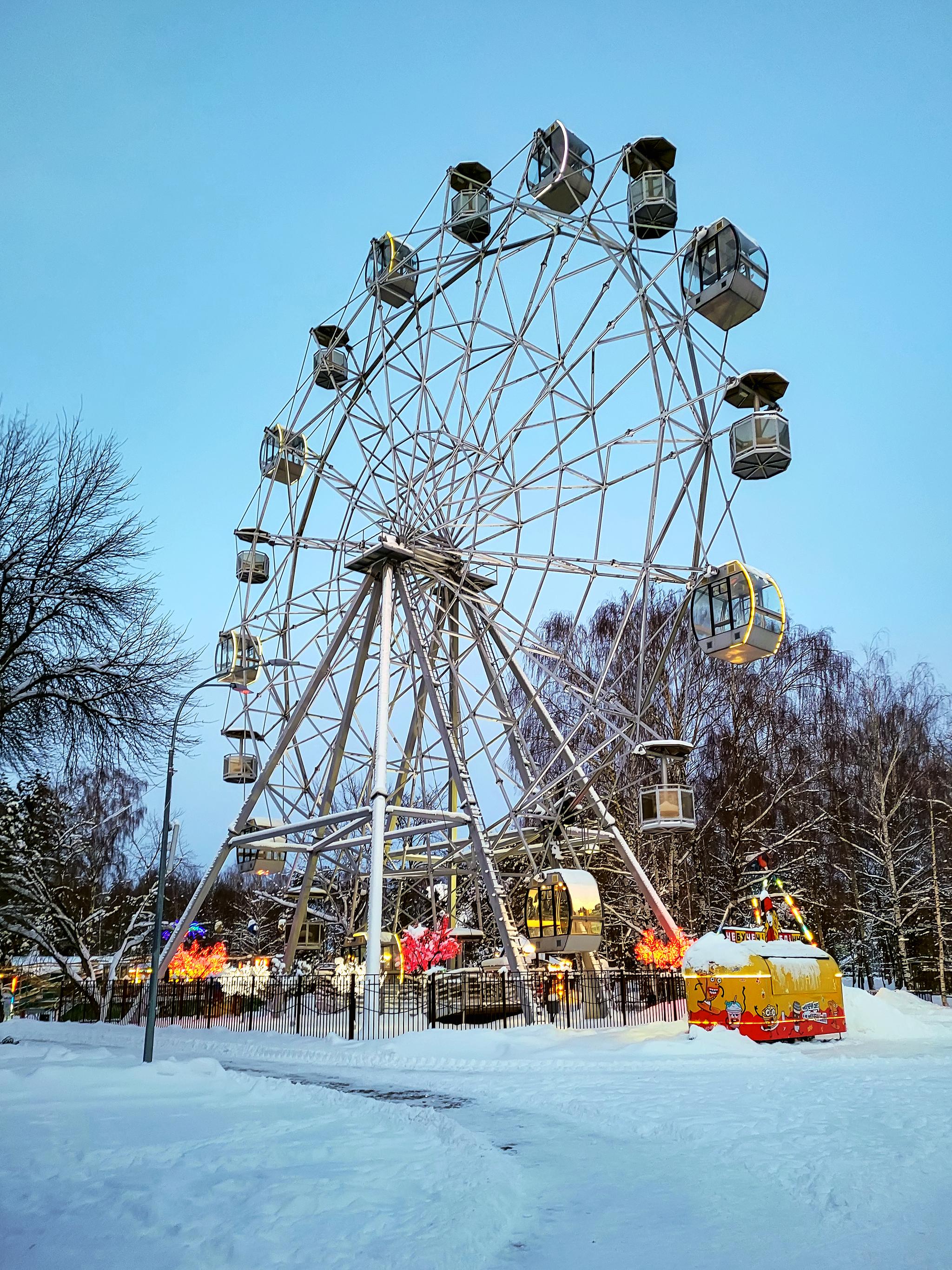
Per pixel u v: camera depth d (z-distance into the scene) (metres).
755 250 28.36
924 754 46.28
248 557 41.44
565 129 30.36
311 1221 8.41
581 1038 24.86
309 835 56.62
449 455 33.50
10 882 41.28
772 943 25.03
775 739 43.62
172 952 36.75
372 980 27.88
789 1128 12.30
